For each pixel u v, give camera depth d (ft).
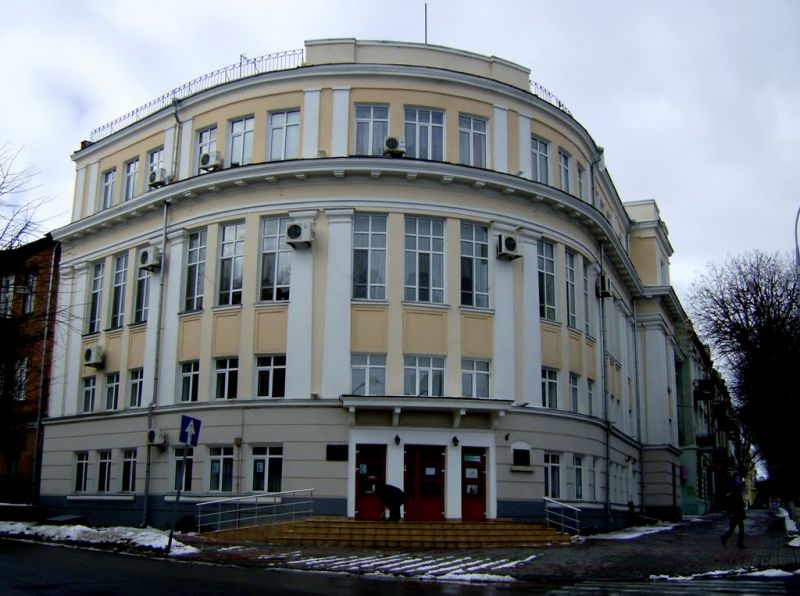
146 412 93.61
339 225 87.61
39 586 40.96
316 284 86.74
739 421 157.99
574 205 98.17
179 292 94.02
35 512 102.99
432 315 87.20
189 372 92.17
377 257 87.76
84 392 105.29
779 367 132.77
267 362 87.30
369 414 82.94
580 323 100.32
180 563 55.01
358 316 85.92
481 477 84.99
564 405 94.12
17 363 95.61
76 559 55.06
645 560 62.44
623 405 122.62
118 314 103.40
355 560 59.36
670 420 146.20
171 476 89.92
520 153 95.55
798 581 50.83
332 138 89.76
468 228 91.25
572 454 93.25
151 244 98.73
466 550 70.64
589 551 70.13
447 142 91.66
